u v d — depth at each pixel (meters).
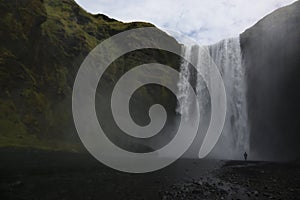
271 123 54.53
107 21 68.00
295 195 15.42
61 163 23.45
